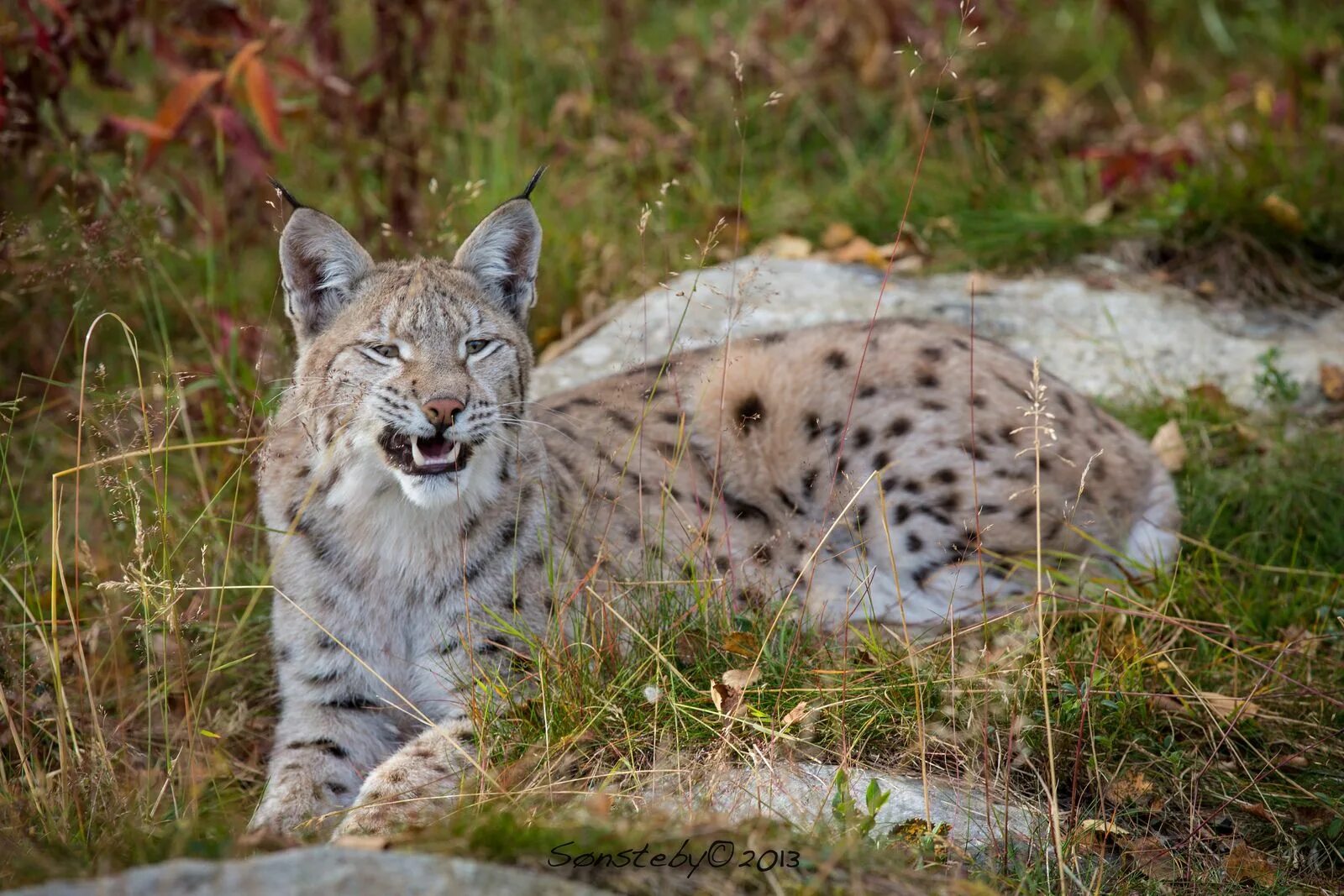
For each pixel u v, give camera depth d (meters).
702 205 14.60
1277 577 10.11
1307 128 15.95
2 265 11.35
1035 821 7.37
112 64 12.94
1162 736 8.46
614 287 13.64
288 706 8.78
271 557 8.96
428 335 8.48
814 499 10.19
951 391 10.12
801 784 7.35
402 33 13.73
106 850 6.23
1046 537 10.05
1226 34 18.80
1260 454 11.59
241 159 11.48
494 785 7.23
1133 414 11.95
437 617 8.63
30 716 8.38
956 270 14.10
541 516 8.82
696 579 8.93
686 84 15.73
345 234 8.77
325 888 5.23
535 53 16.39
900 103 16.03
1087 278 13.97
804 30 16.81
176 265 13.09
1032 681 8.26
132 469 10.33
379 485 8.44
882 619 9.93
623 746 7.71
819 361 10.30
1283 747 8.54
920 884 6.25
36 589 8.98
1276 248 14.10
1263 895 7.19
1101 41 18.53
